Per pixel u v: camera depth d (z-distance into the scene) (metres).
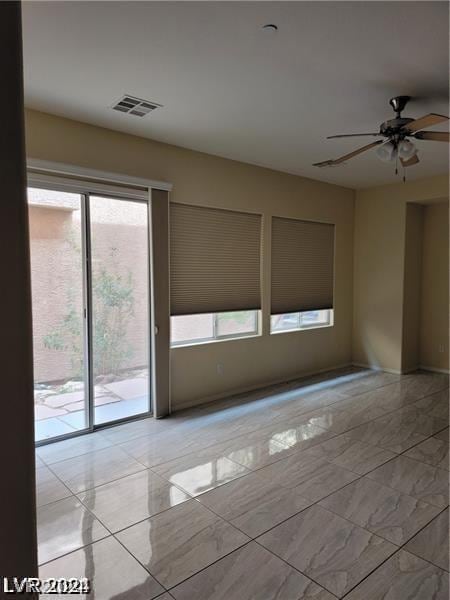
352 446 3.51
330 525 2.40
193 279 4.52
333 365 6.31
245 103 3.16
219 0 1.95
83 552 2.19
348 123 3.59
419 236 6.16
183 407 4.50
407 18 2.09
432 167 5.01
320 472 3.05
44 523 2.44
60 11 2.03
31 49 2.39
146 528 2.39
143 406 4.21
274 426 3.96
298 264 5.67
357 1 1.96
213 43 2.33
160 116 3.43
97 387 3.88
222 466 3.15
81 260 3.69
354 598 1.87
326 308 6.12
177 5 1.99
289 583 1.96
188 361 4.53
